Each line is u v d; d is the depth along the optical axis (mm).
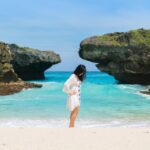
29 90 47000
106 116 21203
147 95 38781
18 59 85750
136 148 8609
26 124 18297
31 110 24391
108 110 24484
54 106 26875
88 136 10000
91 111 23750
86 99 33500
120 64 67188
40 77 97625
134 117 20812
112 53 66875
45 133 10414
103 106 27266
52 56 92438
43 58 89250
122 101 31625
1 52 52219
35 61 87750
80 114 22016
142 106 27500
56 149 8438
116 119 19891
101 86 57750
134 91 45156
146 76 65938
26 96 37594
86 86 57281
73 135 10141
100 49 68062
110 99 33625
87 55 69875
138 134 10383
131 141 9383
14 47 85938
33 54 87375
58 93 41406
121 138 9758
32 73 93438
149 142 9266
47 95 38562
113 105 28078
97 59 69500
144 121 19094
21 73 90188
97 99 33531
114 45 66438
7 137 9773
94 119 19844
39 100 32406
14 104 28844
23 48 87438
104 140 9484
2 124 18312
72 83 12586
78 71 12586
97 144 9000
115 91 45000
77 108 12719
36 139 9539
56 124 18234
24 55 86188
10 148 8484
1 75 51438
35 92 43375
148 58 62750
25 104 28750
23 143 9031
